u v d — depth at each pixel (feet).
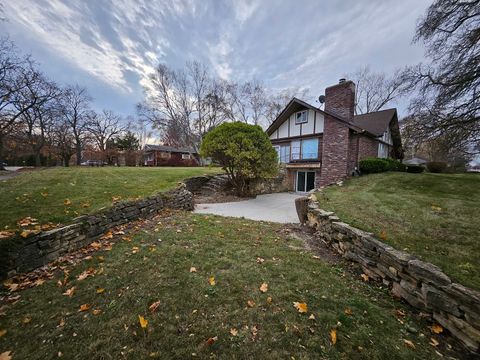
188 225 16.30
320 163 42.04
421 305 7.60
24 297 7.75
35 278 8.96
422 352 6.05
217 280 9.11
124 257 10.78
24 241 9.29
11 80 50.55
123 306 7.38
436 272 7.40
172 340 6.09
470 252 9.52
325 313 7.34
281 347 5.97
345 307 7.72
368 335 6.48
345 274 10.34
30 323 6.60
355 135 38.50
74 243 11.43
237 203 30.04
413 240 10.82
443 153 26.53
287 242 14.10
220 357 5.64
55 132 84.12
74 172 27.86
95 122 98.37
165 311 7.19
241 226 16.98
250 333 6.42
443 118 24.35
